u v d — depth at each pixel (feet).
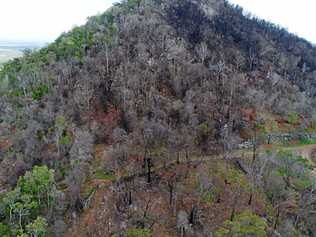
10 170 234.99
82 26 399.85
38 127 258.57
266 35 483.92
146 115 264.11
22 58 381.60
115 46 332.39
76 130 253.03
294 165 230.27
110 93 284.00
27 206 191.52
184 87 300.81
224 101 300.20
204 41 378.53
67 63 320.29
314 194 216.95
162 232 203.82
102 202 214.69
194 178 228.43
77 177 221.46
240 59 369.30
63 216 208.44
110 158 236.22
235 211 207.10
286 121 319.27
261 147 277.03
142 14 401.70
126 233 194.49
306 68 445.78
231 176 229.86
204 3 475.72
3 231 186.91
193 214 210.38
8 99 301.22
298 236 194.59
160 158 239.91
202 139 262.06
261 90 339.77
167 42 343.26
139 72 300.61
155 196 221.46
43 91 296.10
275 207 211.20
